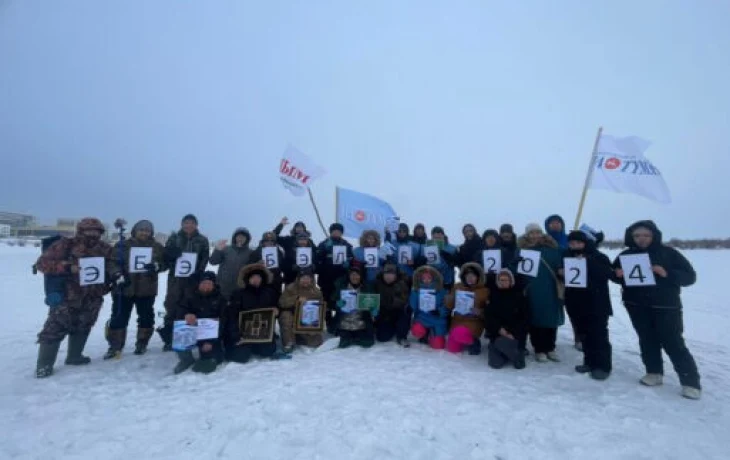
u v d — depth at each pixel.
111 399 5.04
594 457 3.78
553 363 6.55
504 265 7.48
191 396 5.08
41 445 3.96
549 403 4.92
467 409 4.66
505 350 6.21
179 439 4.02
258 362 6.45
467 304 6.92
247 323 6.71
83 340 6.52
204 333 6.14
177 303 6.58
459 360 6.60
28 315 10.66
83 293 6.35
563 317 6.87
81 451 3.83
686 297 15.69
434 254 8.15
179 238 7.41
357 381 5.48
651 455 3.83
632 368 6.34
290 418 4.41
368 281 7.85
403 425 4.25
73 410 4.73
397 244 8.84
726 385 5.75
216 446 3.87
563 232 7.59
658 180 8.02
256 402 4.80
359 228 10.76
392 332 7.65
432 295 7.28
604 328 5.92
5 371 6.14
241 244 7.86
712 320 11.29
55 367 6.39
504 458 3.73
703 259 33.84
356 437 3.98
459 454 3.78
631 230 5.71
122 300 6.86
